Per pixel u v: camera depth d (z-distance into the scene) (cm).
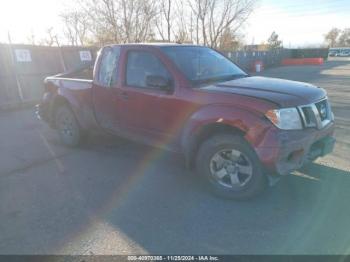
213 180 360
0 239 289
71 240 285
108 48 466
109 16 2336
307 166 434
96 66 479
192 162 382
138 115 421
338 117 736
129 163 472
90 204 350
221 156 351
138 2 2342
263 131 309
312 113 331
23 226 310
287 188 372
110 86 450
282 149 305
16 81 999
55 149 550
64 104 549
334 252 259
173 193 372
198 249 268
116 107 448
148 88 404
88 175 430
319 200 344
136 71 421
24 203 357
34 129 705
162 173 432
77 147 550
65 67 1147
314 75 2028
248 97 324
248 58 2802
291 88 354
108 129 479
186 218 317
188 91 364
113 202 354
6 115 895
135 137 440
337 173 411
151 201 354
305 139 318
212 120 337
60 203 354
